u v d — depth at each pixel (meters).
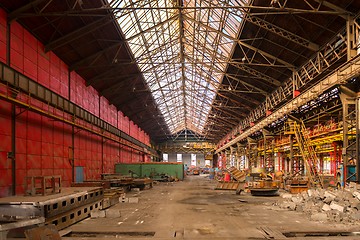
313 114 29.23
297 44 22.91
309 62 23.59
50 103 20.08
